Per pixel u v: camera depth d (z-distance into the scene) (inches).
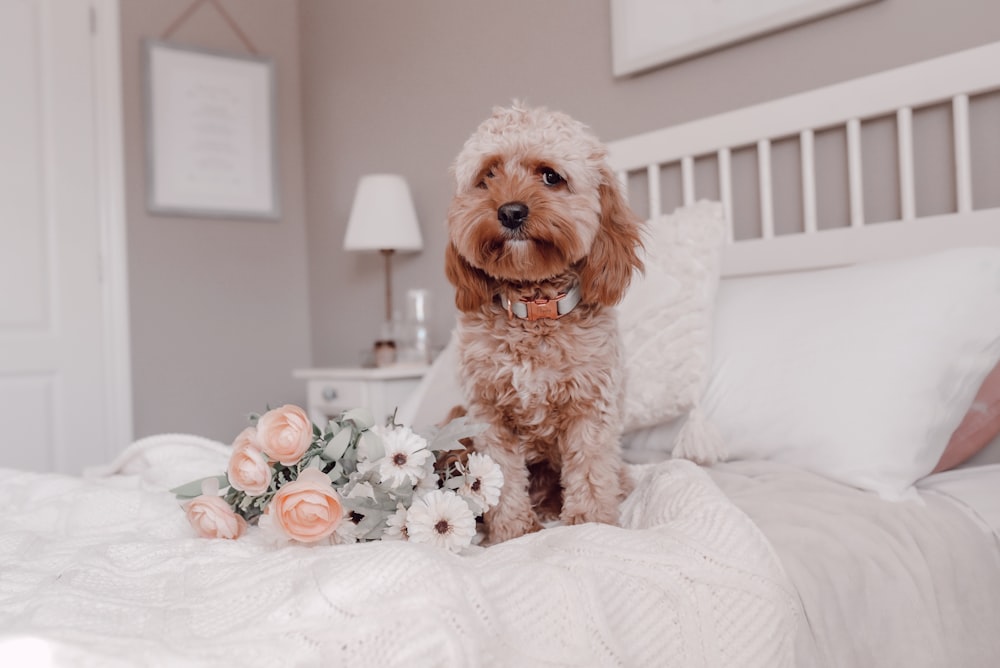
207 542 45.5
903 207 73.8
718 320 70.4
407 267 139.6
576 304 52.8
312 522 41.7
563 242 50.7
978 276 57.4
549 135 54.7
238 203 156.2
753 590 39.0
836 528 46.7
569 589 35.4
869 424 54.7
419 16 135.3
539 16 114.1
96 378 136.7
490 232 51.7
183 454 69.4
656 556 39.1
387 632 29.5
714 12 89.7
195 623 32.0
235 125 155.9
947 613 45.9
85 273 136.0
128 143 144.9
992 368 57.3
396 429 47.6
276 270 161.8
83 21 135.7
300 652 28.4
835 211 81.7
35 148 132.1
